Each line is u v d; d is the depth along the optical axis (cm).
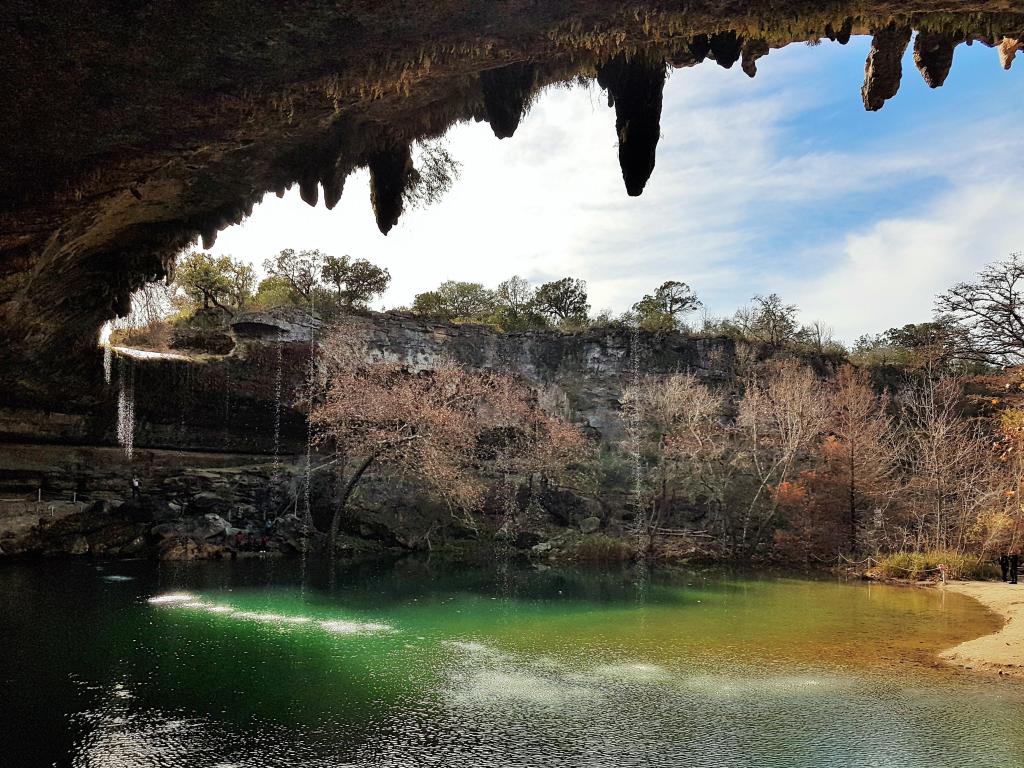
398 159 1278
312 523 3519
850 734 1075
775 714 1173
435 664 1460
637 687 1323
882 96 929
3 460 2938
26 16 727
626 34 846
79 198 1116
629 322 6197
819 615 2130
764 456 4212
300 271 5725
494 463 4234
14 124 917
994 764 957
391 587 2484
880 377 5722
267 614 1928
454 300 7281
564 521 4044
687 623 1972
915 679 1405
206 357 3569
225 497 3403
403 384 3878
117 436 3297
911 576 3066
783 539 3600
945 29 812
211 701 1175
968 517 3522
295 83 917
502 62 924
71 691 1205
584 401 5150
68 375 2817
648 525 3897
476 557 3472
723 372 5512
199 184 1330
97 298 1942
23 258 1220
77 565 2602
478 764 930
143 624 1734
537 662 1498
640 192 1007
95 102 902
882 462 3878
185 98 924
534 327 6041
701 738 1048
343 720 1096
